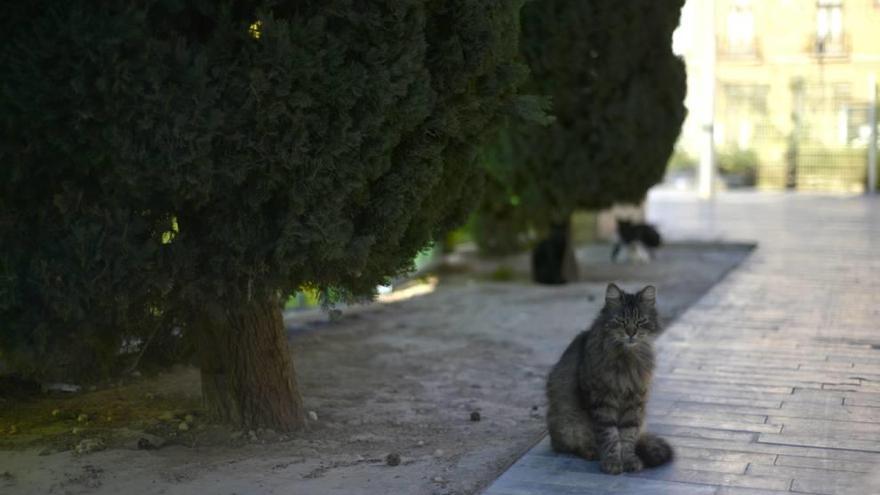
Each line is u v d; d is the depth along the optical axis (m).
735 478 5.81
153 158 5.12
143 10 5.08
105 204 5.34
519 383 8.59
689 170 37.00
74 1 4.97
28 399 7.75
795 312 11.89
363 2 5.54
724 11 37.22
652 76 13.05
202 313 6.25
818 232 21.64
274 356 6.87
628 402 5.95
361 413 7.48
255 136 5.34
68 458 6.23
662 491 5.59
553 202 13.18
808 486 5.68
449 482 5.82
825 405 7.52
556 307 12.52
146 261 5.36
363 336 10.68
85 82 4.96
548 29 11.97
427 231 6.62
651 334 5.98
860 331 10.65
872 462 6.12
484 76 6.45
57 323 5.47
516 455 6.36
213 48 5.32
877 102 35.53
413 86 5.71
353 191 5.68
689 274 15.61
